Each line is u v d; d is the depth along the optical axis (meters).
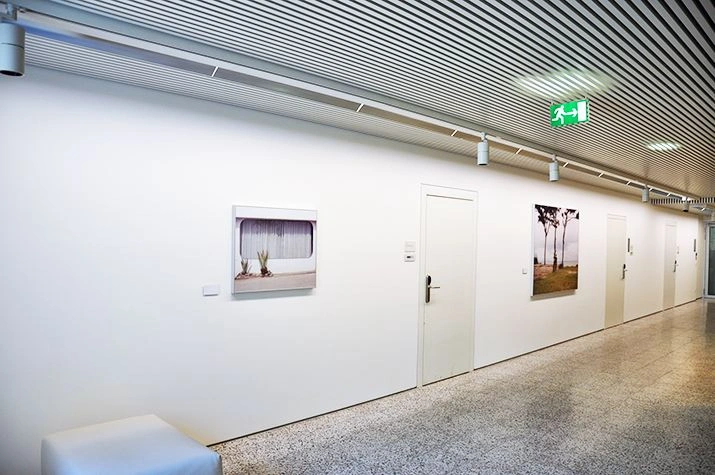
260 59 2.74
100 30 2.27
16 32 2.05
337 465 3.26
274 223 3.83
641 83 3.09
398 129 4.31
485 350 5.93
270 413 3.85
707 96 3.34
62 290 2.89
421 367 5.08
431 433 3.82
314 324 4.13
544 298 7.05
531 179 6.67
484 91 3.25
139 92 3.19
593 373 5.64
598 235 8.45
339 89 3.13
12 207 2.73
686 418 4.18
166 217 3.30
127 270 3.13
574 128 4.20
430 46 2.54
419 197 5.05
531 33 2.38
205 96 3.37
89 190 2.99
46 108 2.84
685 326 9.13
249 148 3.71
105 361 3.05
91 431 2.73
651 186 7.96
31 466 2.80
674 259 12.15
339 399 4.32
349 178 4.39
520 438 3.73
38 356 2.82
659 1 2.10
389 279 4.75
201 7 2.14
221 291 3.56
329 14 2.19
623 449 3.55
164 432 2.74
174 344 3.34
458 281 5.52
